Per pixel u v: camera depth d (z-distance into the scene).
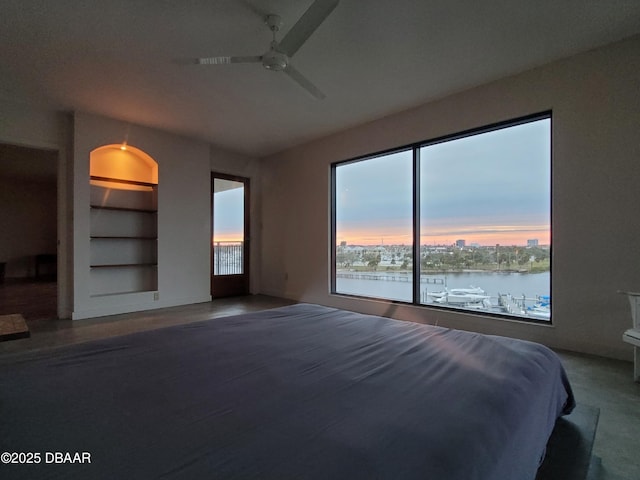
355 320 1.89
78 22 2.32
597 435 1.56
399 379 1.06
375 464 0.65
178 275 4.79
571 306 2.77
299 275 5.27
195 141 4.98
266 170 5.91
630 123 2.51
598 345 2.65
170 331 1.64
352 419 0.82
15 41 2.54
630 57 2.51
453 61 2.85
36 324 3.66
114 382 1.04
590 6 2.18
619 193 2.56
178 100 3.60
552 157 2.87
